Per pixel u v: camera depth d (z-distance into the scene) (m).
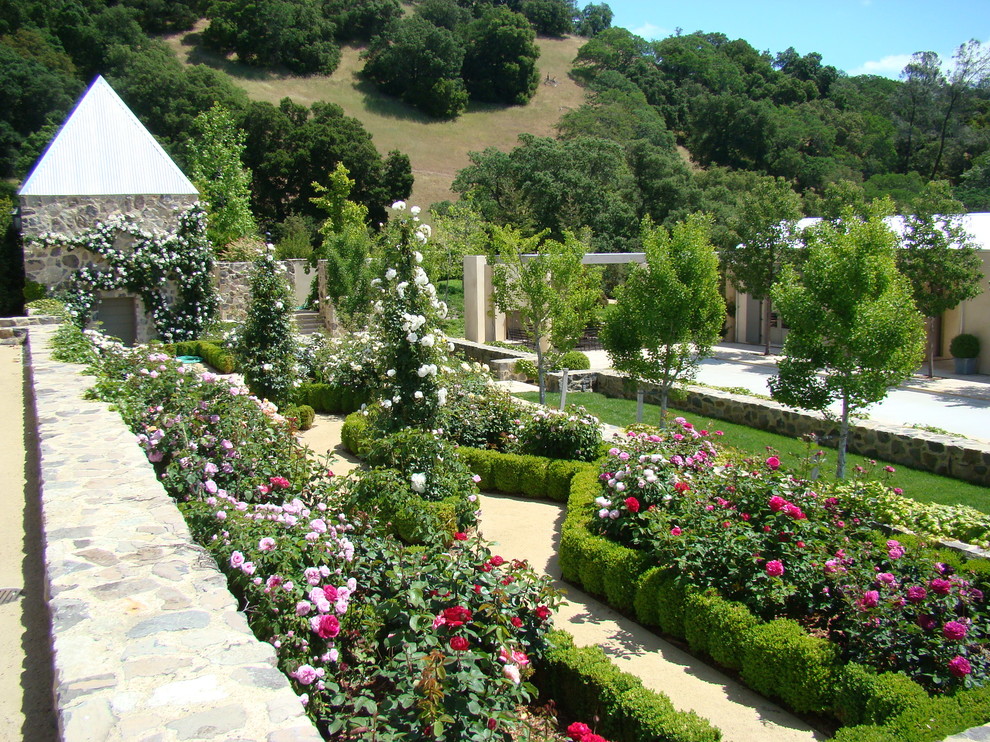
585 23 97.81
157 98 45.97
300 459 6.50
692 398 14.86
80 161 21.02
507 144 65.56
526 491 8.96
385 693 3.21
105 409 7.52
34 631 4.03
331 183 44.16
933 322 18.55
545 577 4.55
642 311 11.14
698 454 7.21
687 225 11.16
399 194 48.62
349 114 63.81
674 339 11.14
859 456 11.47
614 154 42.81
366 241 25.45
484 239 35.25
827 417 10.04
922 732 3.67
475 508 7.30
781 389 9.73
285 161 43.25
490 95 74.00
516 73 73.44
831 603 4.85
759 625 4.79
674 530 5.53
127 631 2.94
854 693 4.18
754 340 26.27
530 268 14.29
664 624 5.46
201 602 3.23
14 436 8.52
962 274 16.67
